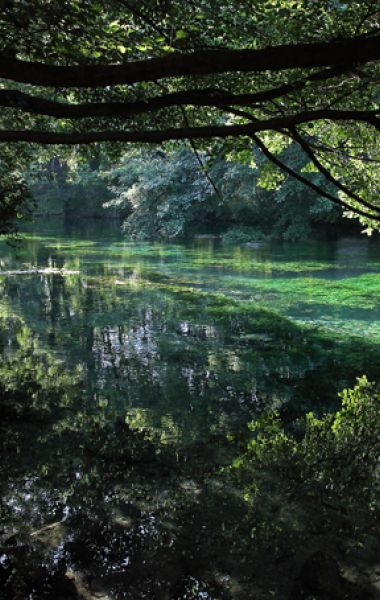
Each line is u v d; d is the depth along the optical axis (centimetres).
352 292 1233
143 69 381
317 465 452
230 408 579
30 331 897
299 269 1583
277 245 2220
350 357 766
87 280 1437
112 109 432
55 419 539
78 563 325
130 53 512
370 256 1831
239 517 375
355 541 349
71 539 348
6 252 2028
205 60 371
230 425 534
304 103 557
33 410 559
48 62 529
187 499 397
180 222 2505
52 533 354
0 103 425
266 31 592
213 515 377
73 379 661
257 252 2002
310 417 558
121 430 516
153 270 1608
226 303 1130
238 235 2427
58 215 3900
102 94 648
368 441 499
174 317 1007
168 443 491
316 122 655
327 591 304
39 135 436
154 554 335
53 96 741
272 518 374
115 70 379
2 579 310
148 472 437
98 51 493
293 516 377
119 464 449
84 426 523
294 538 351
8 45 465
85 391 620
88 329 914
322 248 2092
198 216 2708
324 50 359
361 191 681
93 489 409
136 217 2641
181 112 684
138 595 300
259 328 929
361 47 356
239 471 441
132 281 1421
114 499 396
